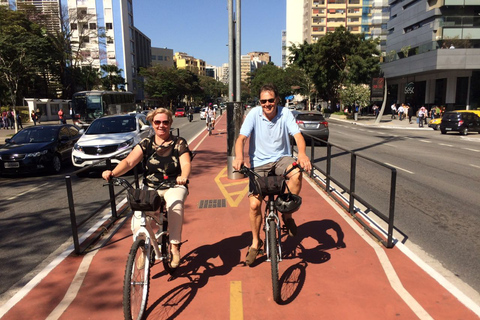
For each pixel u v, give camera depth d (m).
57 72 46.38
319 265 3.92
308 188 7.52
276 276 3.09
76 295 3.43
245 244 4.52
